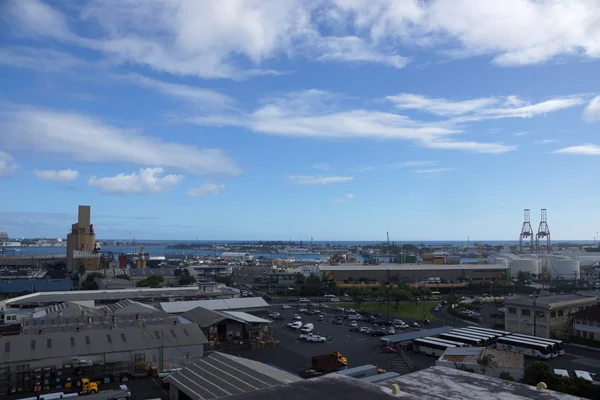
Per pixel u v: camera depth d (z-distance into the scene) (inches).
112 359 2212.1
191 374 1800.0
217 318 3193.9
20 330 2596.0
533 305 3302.2
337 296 5930.1
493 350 2335.1
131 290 4658.0
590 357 2696.9
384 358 2635.3
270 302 5354.3
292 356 2694.4
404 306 4943.4
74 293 4372.5
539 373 1840.6
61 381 2057.1
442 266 7111.2
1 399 1877.5
